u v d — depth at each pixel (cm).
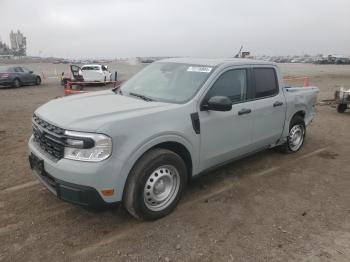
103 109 365
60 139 326
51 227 362
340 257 324
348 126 916
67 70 4891
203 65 448
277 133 554
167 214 388
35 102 1353
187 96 407
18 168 528
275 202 434
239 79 466
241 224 378
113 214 390
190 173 412
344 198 451
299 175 527
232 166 556
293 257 322
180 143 379
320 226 378
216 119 420
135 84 481
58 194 333
